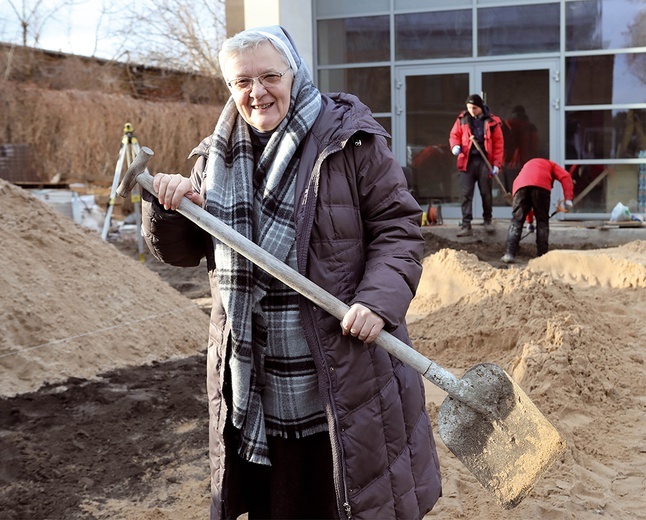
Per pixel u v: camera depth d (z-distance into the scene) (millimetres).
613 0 13398
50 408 4805
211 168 2566
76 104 15414
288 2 13367
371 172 2504
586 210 13914
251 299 2479
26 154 15125
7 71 16250
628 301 7480
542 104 13859
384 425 2465
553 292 6102
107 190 15688
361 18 14461
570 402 4621
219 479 2545
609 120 13695
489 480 2549
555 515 3406
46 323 5715
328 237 2459
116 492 3748
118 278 6629
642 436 4293
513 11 13797
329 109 2535
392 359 2537
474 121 12328
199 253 2846
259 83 2438
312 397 2512
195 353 6340
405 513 2463
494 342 5805
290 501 2629
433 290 7953
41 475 3881
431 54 14273
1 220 6430
